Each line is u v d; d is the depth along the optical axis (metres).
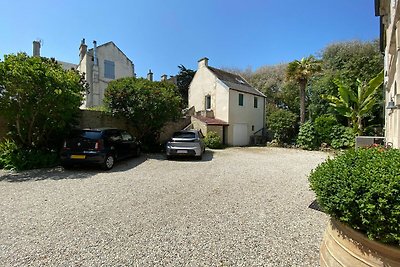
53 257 2.85
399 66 4.68
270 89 30.50
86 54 22.88
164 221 3.94
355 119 15.42
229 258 2.87
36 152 8.66
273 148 18.19
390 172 2.16
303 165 9.96
